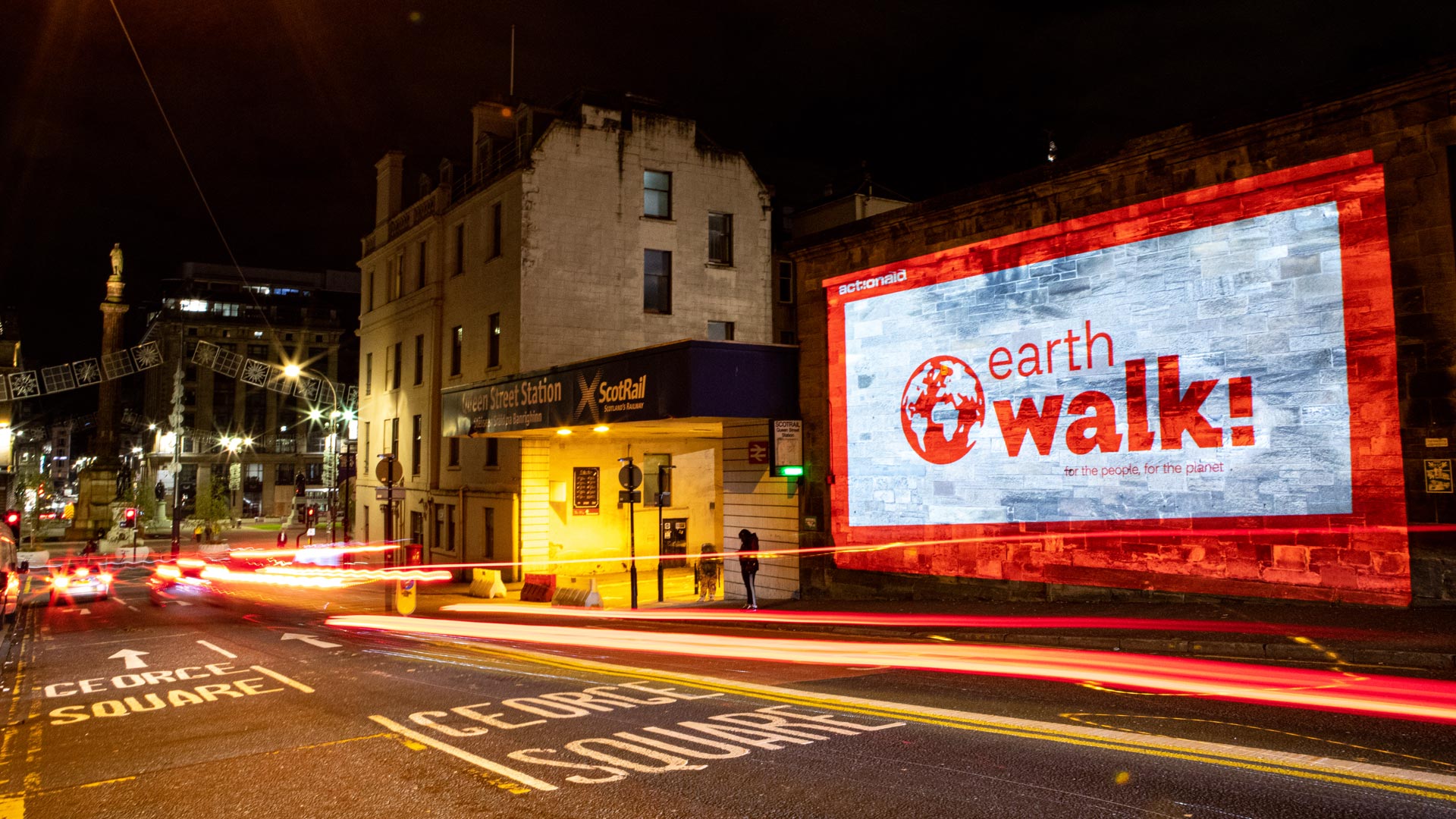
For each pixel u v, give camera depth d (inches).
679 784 259.1
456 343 1475.1
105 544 2610.7
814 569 829.2
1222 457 551.5
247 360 1968.5
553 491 1278.3
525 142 1312.7
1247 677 378.0
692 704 375.6
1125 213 605.0
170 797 267.6
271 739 338.3
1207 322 561.6
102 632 807.7
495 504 1325.0
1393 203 490.9
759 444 886.4
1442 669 370.0
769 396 850.8
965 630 545.0
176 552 2106.3
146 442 4183.1
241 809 253.1
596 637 655.1
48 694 477.7
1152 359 587.2
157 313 4360.2
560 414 1037.2
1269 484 530.6
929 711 342.6
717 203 1414.9
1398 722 294.2
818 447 836.6
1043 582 640.4
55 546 2684.5
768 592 876.0
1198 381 563.8
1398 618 452.8
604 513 1323.8
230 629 788.6
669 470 951.0
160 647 667.4
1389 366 488.7
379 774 282.5
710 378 820.6
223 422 4079.7
